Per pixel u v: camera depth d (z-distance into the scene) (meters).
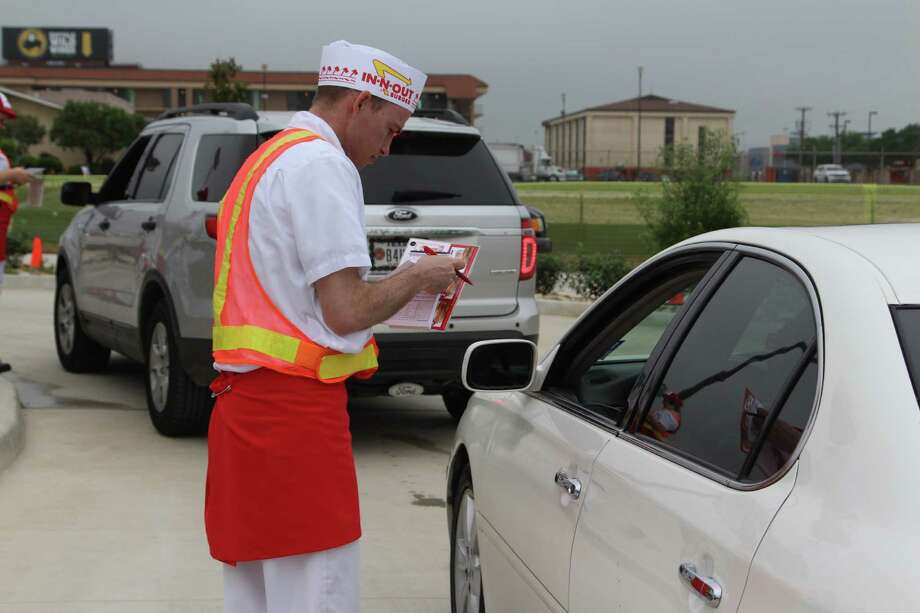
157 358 7.02
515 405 3.56
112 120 100.44
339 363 2.74
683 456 2.34
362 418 8.09
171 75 120.38
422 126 6.71
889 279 2.02
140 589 4.52
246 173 2.78
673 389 2.53
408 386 6.58
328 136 2.82
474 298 6.61
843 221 24.09
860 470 1.76
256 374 2.72
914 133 97.69
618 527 2.40
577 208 27.81
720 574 1.93
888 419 1.78
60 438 6.99
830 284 2.09
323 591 2.77
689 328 2.59
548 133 161.88
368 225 6.32
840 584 1.64
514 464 3.29
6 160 8.55
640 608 2.21
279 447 2.71
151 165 7.57
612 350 3.13
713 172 17.83
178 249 6.55
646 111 135.88
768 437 2.06
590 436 2.82
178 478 6.14
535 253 6.82
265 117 6.82
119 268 7.59
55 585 4.54
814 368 2.02
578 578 2.59
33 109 101.25
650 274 3.02
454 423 7.94
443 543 5.22
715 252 2.66
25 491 5.84
